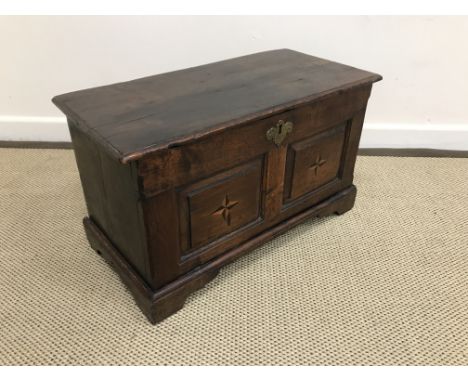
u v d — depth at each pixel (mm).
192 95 1060
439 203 1529
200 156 904
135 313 1068
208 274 1091
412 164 1788
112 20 1586
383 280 1182
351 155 1352
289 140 1093
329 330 1026
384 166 1773
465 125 1854
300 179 1217
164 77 1198
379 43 1644
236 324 1040
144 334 1010
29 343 981
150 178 835
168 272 1005
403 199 1551
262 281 1172
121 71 1711
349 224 1412
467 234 1365
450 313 1077
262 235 1204
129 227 967
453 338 1009
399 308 1091
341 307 1092
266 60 1359
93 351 965
